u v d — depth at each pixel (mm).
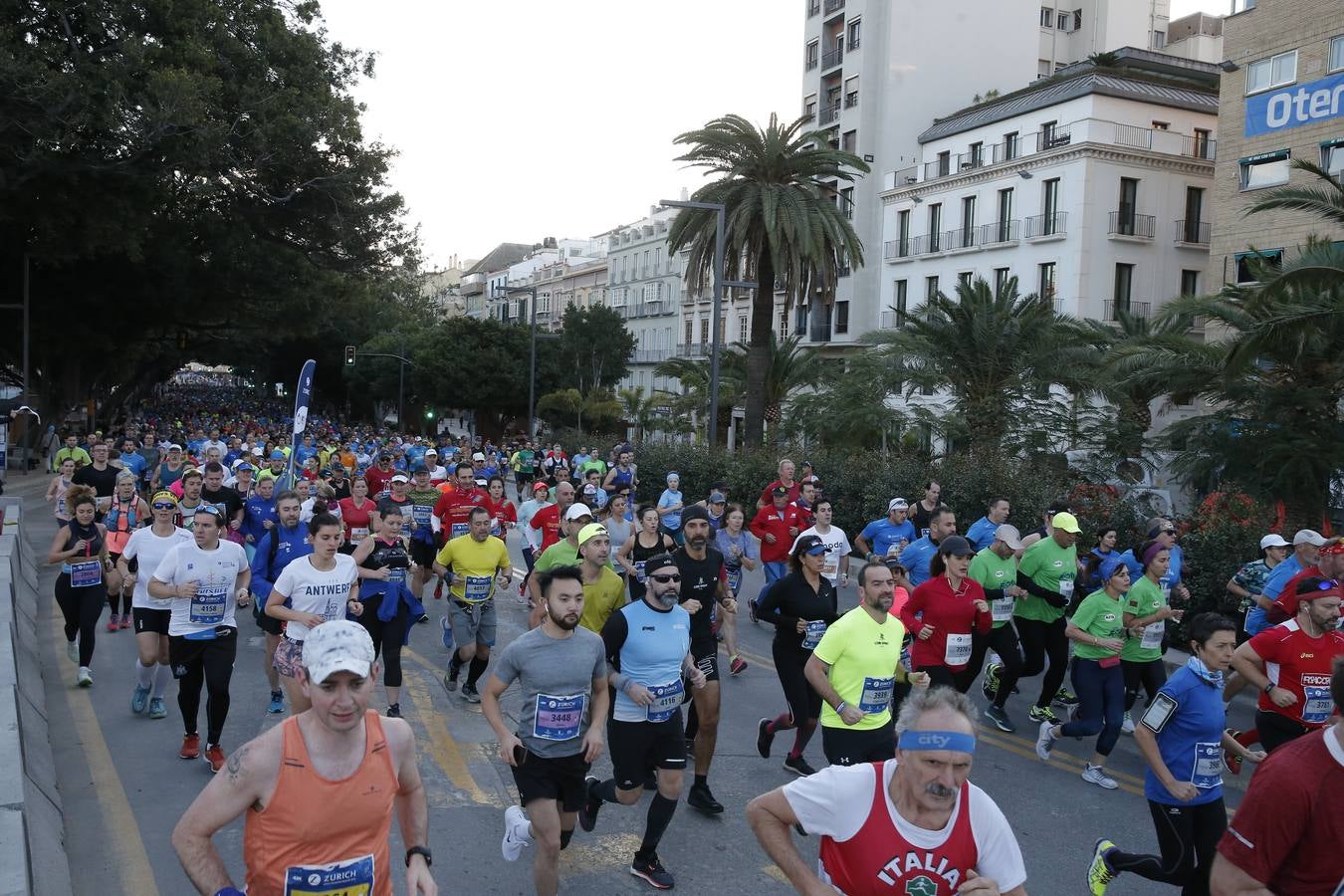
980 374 22828
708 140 26938
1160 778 5059
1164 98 39062
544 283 96500
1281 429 16594
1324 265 15539
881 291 48719
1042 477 17594
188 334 45531
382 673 10180
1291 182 29109
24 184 26859
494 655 11383
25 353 33531
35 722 7465
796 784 3148
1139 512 15109
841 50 53625
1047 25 56906
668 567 5742
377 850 3189
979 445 20281
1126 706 8156
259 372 99000
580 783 5285
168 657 8109
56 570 15539
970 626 7613
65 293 36406
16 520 14945
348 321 77875
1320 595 5828
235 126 28703
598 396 55031
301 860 3068
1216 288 31359
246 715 8633
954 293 44031
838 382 25594
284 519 8320
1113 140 38281
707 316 67125
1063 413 21844
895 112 50875
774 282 28125
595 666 5270
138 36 26688
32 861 4832
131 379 56656
